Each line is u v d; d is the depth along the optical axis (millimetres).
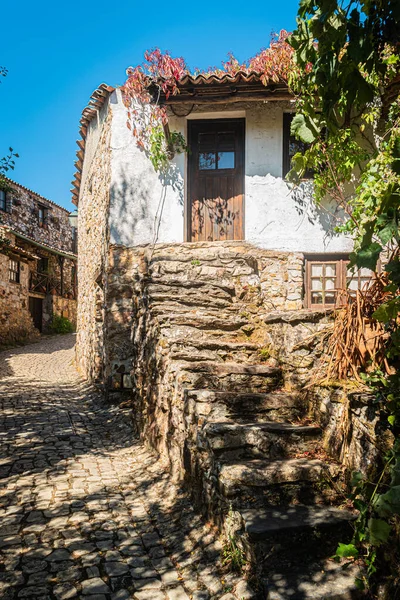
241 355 4613
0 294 17219
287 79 6254
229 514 2908
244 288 5984
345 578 2424
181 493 3898
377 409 2697
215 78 6676
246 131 7688
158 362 5035
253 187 7621
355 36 2229
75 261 26438
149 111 7914
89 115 10164
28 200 22938
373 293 3174
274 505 2912
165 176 7891
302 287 7496
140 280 6430
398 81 3842
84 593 2666
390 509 2055
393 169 2088
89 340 10938
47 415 7395
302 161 3887
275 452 3287
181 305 5578
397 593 2256
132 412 6582
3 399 8562
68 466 4910
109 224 7957
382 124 6070
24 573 2873
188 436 3840
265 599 2377
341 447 3121
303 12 2357
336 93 2432
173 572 2881
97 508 3830
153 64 6777
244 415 3662
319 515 2760
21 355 15391
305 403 3729
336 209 7008
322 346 3748
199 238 8031
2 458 5156
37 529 3449
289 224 7547
